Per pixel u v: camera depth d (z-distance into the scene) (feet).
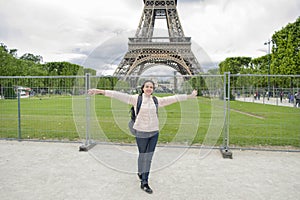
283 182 16.90
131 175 17.97
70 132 32.94
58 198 14.35
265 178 17.62
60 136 30.73
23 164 20.26
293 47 97.14
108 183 16.53
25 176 17.67
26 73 133.08
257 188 15.90
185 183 16.65
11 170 18.86
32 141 28.40
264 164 20.76
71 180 16.99
